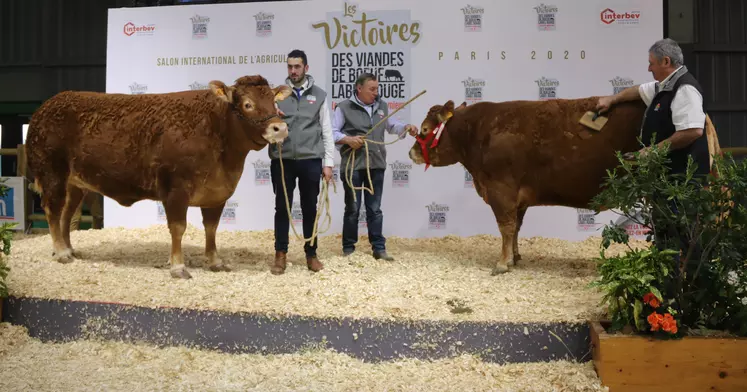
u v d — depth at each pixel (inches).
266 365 162.7
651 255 150.0
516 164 206.5
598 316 162.1
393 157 286.4
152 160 203.5
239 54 298.4
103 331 177.8
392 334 164.2
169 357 167.3
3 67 451.5
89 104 215.2
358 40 288.8
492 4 281.3
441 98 285.0
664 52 179.0
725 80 398.6
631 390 145.9
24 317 184.5
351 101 229.9
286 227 211.5
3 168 452.8
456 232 285.4
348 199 234.4
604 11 276.2
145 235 286.5
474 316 165.5
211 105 203.2
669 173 178.5
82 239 275.7
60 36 445.1
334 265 221.1
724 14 398.3
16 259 229.9
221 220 301.1
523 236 283.7
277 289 188.2
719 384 143.9
